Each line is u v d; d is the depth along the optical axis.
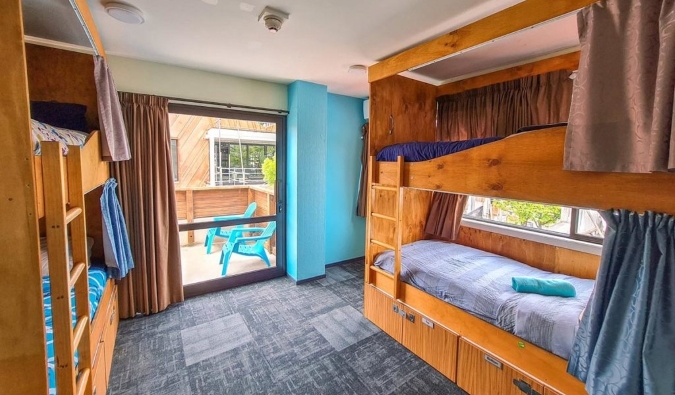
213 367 2.13
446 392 1.96
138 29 2.08
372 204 2.76
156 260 2.86
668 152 0.97
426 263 2.51
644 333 1.14
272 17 1.82
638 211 1.16
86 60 2.19
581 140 1.21
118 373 2.05
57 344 1.07
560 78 2.36
